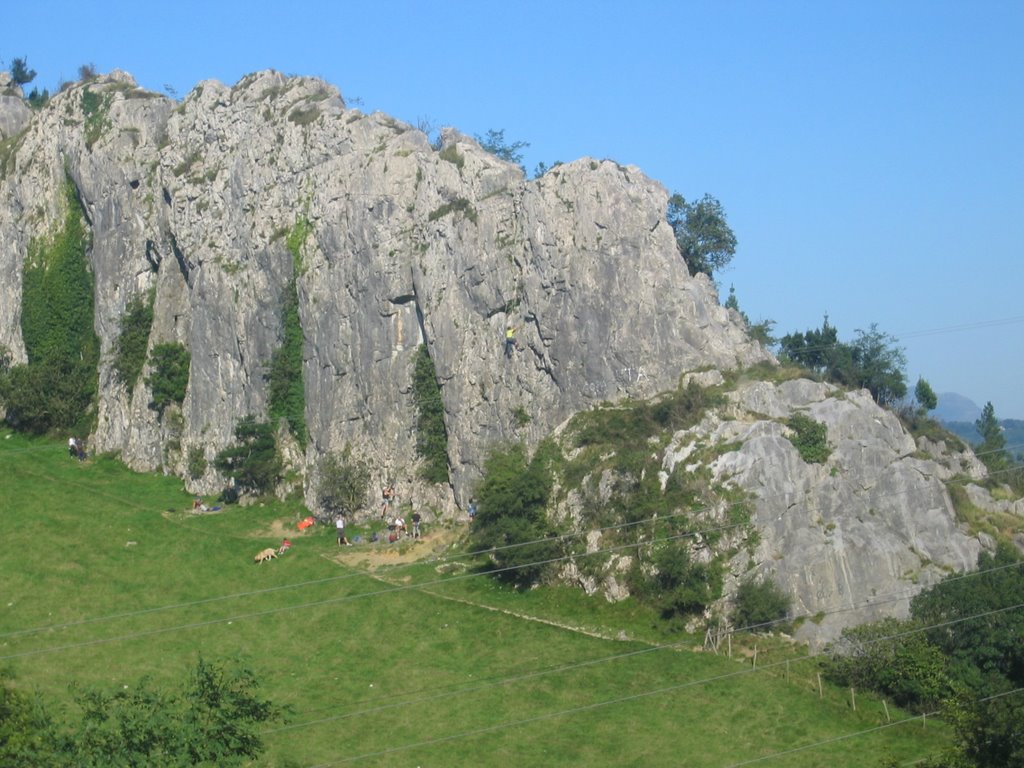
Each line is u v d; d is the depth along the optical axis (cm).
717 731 7288
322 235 11100
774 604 8100
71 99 13625
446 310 10450
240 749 5672
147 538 10362
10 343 13388
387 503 10450
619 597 8575
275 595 9362
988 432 12594
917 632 7800
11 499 11025
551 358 9988
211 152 12175
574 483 9188
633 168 10375
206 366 11625
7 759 5291
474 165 10781
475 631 8594
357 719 7612
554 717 7525
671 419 9231
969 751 5644
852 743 7119
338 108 11681
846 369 10994
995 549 8894
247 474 10962
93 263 12988
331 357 10912
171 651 8600
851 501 8756
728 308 11288
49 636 8856
